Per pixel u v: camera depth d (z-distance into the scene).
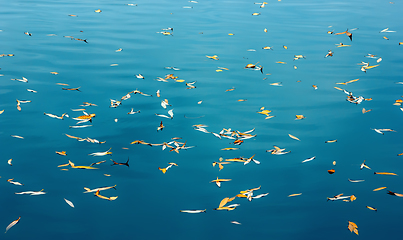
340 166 3.45
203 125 4.11
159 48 6.41
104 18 8.12
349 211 2.92
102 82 5.09
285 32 7.39
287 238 2.66
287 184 3.21
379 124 4.18
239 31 7.42
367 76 5.42
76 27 7.42
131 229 2.70
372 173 3.37
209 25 7.78
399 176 3.33
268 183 3.21
